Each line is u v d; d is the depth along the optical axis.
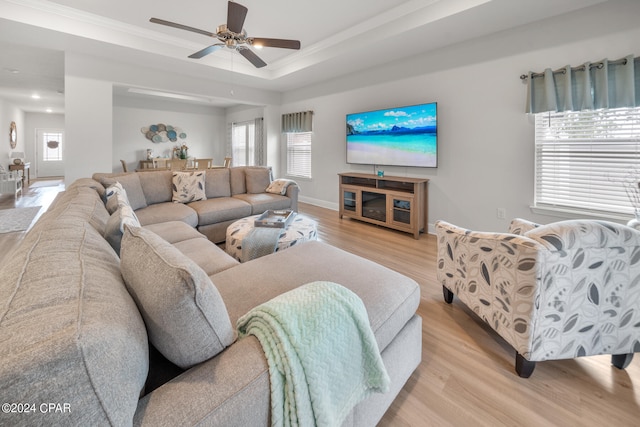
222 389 0.67
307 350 0.78
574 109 2.87
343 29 3.93
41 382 0.45
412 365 1.44
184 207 3.57
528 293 1.40
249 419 0.68
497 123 3.43
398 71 4.39
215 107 8.79
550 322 1.42
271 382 0.73
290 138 6.61
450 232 2.05
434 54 3.95
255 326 0.85
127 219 1.45
